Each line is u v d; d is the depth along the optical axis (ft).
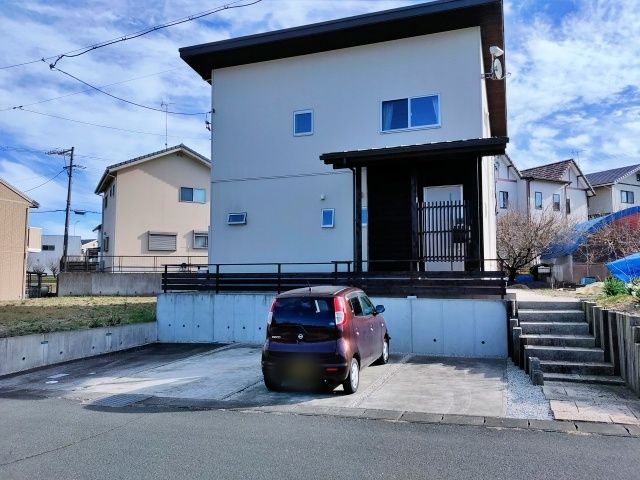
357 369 25.26
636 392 22.84
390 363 31.65
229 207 50.19
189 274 45.24
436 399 22.91
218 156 51.06
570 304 33.40
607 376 25.84
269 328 25.23
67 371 33.47
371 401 22.89
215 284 44.34
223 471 14.76
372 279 37.88
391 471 14.58
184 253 99.60
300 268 47.03
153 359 36.65
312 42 47.21
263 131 49.78
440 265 42.68
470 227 39.81
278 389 25.67
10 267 78.84
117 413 22.26
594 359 27.22
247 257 49.08
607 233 70.23
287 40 46.91
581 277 73.26
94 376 31.42
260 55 49.85
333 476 14.26
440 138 43.39
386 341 31.96
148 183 96.94
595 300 33.78
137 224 95.20
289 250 47.75
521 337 29.55
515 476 14.10
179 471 14.84
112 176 95.04
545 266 80.59
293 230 47.80
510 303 33.50
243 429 19.15
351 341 24.61
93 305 60.64
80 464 15.62
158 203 97.76
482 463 15.14
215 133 51.49
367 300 29.76
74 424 20.47
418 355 34.63
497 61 44.93
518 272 86.33
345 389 24.14
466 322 34.65
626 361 24.56
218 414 21.61
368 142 45.91
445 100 43.57
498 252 80.74
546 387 24.56
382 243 44.16
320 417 20.74
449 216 40.45
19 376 32.12
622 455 15.71
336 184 46.78
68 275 85.66
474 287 35.32
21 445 17.71
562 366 26.66
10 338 33.14
